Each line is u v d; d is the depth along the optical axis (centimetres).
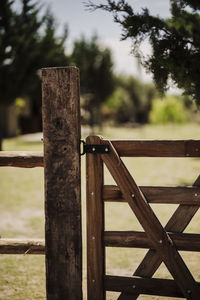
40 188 959
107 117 5306
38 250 287
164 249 264
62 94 266
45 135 272
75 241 276
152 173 1201
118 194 273
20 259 470
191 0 329
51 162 273
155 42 338
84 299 349
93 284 280
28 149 1856
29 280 401
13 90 1680
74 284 279
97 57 3297
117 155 269
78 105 269
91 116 3500
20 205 764
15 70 1611
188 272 262
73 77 264
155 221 264
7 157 284
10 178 1139
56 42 1834
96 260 278
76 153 269
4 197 848
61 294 282
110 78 3378
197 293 262
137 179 1084
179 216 265
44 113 270
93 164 273
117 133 3484
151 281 271
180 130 4353
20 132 3291
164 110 4547
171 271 265
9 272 425
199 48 332
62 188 273
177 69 332
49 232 279
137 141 267
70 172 271
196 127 5200
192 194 259
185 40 335
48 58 1742
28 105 3450
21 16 1602
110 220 641
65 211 275
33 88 1881
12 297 359
